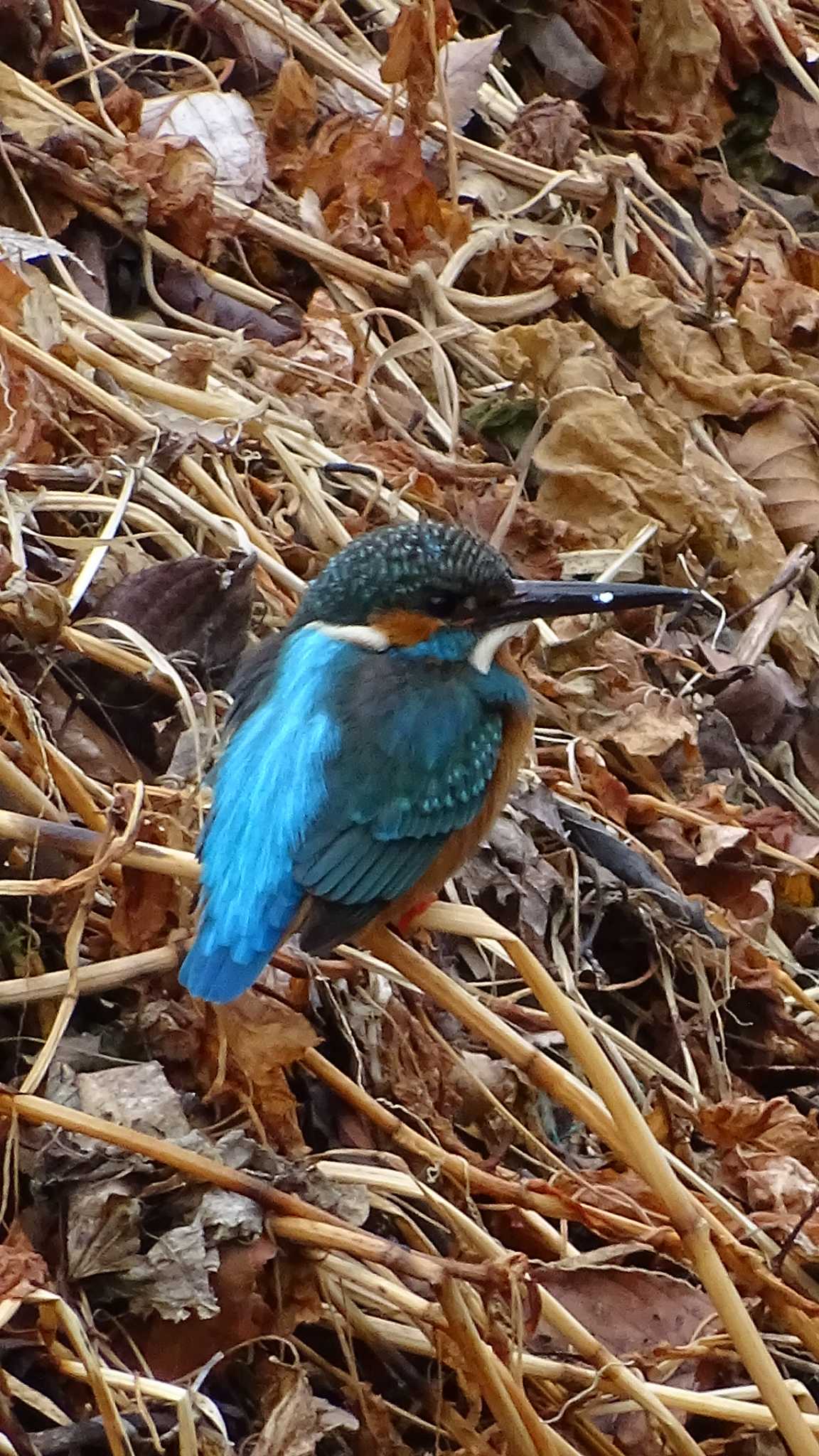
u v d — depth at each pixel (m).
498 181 6.51
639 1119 3.15
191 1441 2.95
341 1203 3.40
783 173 7.61
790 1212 3.80
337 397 5.29
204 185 5.53
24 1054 3.61
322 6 6.59
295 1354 3.21
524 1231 3.72
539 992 3.20
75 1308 3.18
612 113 7.19
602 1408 3.44
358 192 6.01
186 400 4.84
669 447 5.69
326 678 3.55
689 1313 3.64
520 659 4.88
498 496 5.27
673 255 6.72
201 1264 3.19
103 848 3.34
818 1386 3.75
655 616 5.38
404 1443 3.34
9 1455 2.86
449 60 6.58
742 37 7.43
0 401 4.54
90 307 5.05
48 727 3.94
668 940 4.43
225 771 3.40
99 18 6.36
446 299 5.89
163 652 4.20
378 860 3.38
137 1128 3.36
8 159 5.19
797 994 4.52
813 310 6.55
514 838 4.27
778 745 5.30
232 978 3.17
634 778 4.86
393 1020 3.83
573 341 5.77
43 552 4.27
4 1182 3.22
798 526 5.87
